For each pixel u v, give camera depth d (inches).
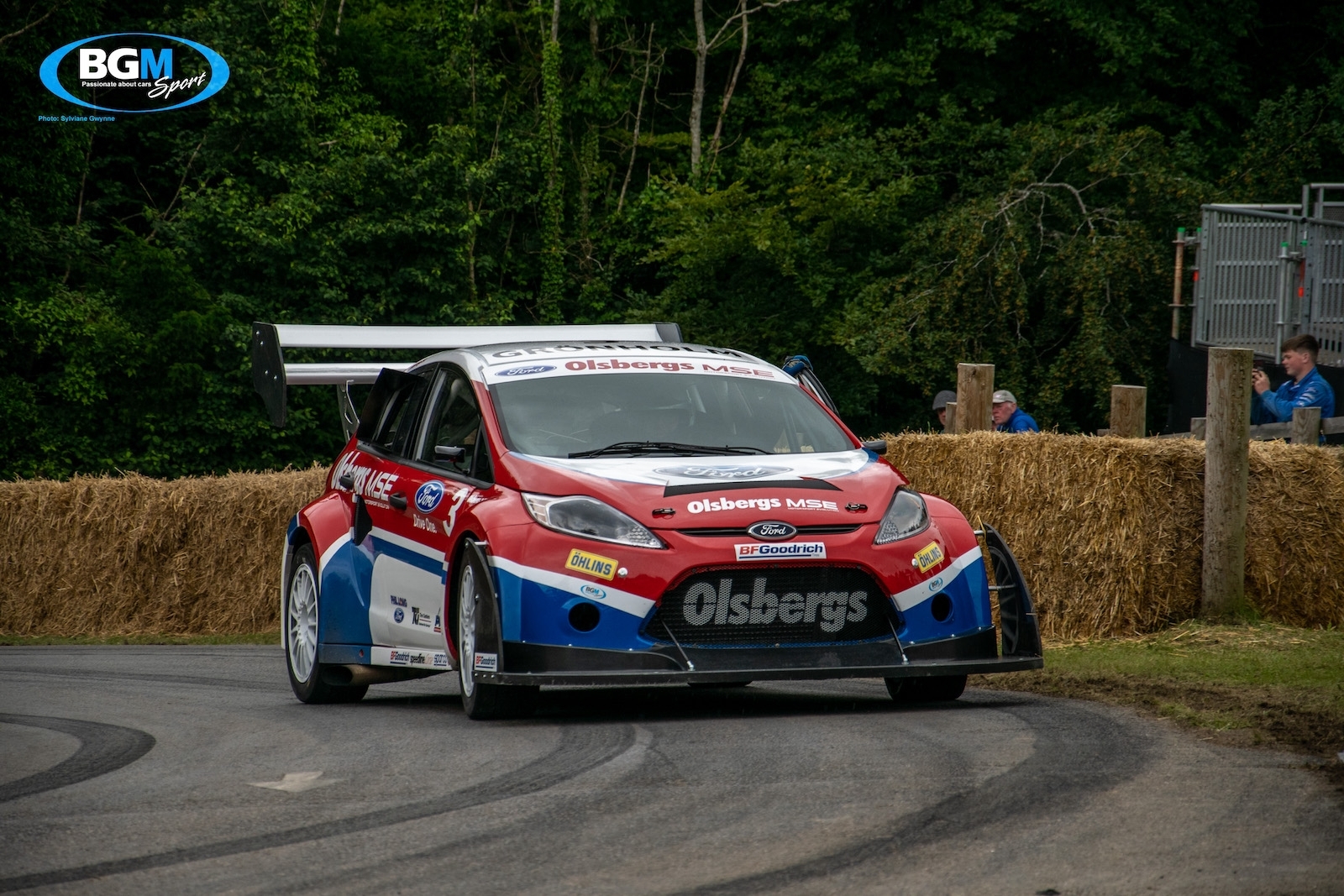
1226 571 1476.4
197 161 5226.4
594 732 898.7
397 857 605.9
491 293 5442.9
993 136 4704.7
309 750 889.5
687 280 4938.5
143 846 638.5
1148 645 1423.5
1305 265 2508.6
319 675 1197.7
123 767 858.8
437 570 1043.9
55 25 4862.2
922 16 5064.0
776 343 4766.2
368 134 5068.9
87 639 2571.4
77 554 2699.3
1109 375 3863.2
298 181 4891.7
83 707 1200.8
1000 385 4082.2
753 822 639.1
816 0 5206.7
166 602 2632.9
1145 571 1494.8
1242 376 1464.1
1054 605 1528.1
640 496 944.3
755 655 916.0
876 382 4825.3
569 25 5994.1
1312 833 588.7
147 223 5492.1
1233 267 2741.1
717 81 5964.6
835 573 932.0
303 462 4827.8
